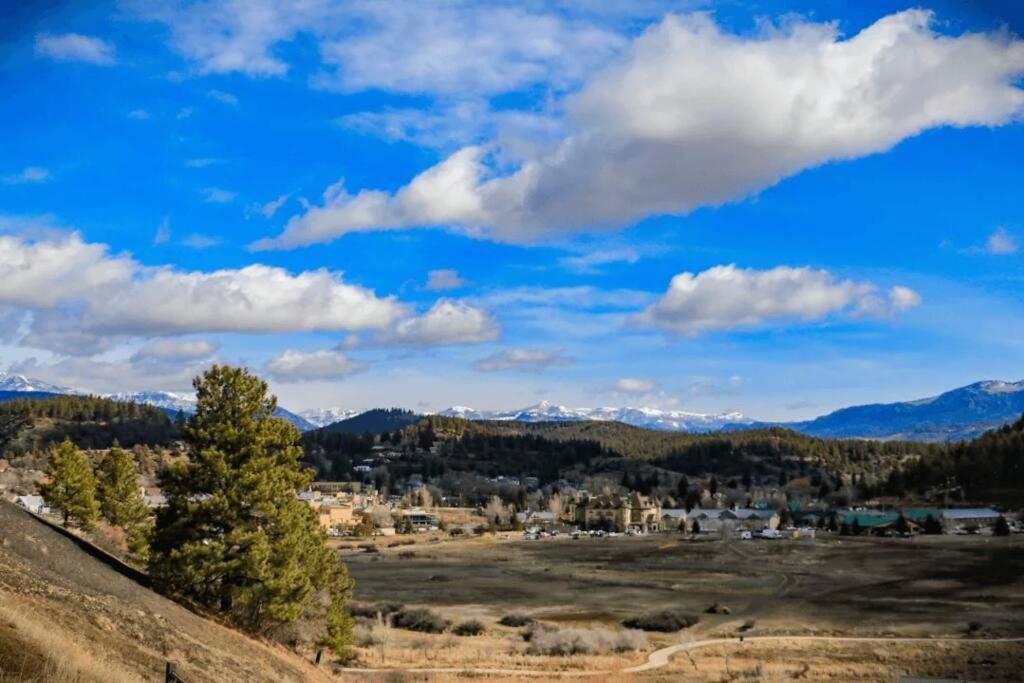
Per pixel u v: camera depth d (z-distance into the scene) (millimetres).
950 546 172500
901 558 155250
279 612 42781
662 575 141625
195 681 26203
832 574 136750
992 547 166375
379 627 78188
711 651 74500
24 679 17078
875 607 100750
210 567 41219
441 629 87500
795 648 75062
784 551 179125
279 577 43188
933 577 127688
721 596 114375
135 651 26562
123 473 90750
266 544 42844
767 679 62188
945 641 76500
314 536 49844
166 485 44719
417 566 160125
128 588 35375
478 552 192000
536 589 124812
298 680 38156
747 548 188875
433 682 56281
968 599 105438
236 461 45219
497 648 74312
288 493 47312
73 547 38062
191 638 32719
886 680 61844
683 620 89938
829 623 89938
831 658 71000
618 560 170125
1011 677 62688
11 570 27812
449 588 126188
